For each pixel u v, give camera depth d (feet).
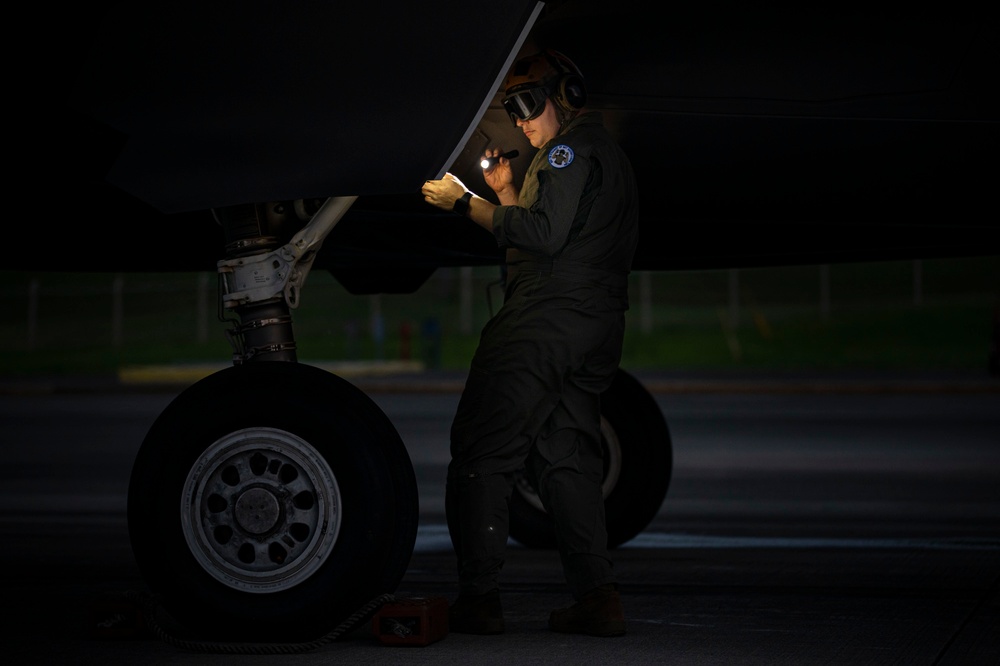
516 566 70.79
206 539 49.57
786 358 343.46
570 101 51.85
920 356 339.16
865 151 59.52
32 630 53.98
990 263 470.80
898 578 66.90
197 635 52.54
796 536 84.48
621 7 58.18
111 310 471.21
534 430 50.39
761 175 60.39
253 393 49.49
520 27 47.26
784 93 58.70
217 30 47.03
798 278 465.47
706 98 58.80
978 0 57.47
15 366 355.56
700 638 51.52
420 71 47.62
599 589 51.47
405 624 49.52
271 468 50.11
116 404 233.96
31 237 72.18
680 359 346.13
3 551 77.61
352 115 48.32
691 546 79.56
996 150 59.21
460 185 51.88
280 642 49.16
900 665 47.14
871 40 58.18
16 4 47.91
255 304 52.75
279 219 53.93
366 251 71.10
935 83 58.39
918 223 62.44
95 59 47.57
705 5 58.18
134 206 67.26
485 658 47.75
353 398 49.57
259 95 47.96
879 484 116.57
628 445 76.48
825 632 52.85
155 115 48.34
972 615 56.59
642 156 59.82
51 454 148.56
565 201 49.49
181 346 392.68
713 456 142.61
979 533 85.76
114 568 71.20
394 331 404.16
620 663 47.21
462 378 285.84
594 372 51.21
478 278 442.50
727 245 72.33
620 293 51.29
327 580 48.93
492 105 58.44
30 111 52.75
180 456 49.75
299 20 46.85
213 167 49.44
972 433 167.94
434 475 124.98
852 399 233.35
